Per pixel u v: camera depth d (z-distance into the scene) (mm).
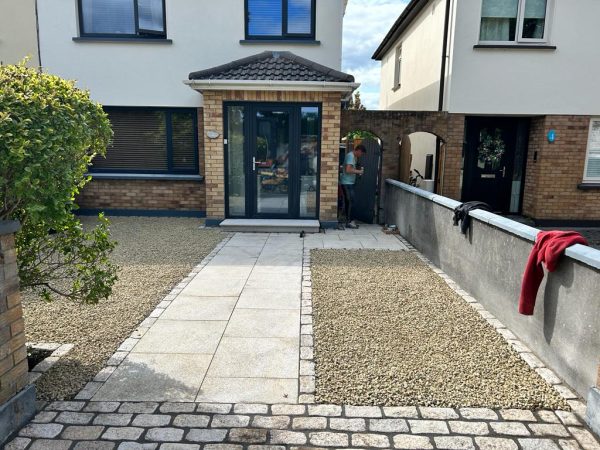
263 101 8414
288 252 6934
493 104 9602
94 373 3244
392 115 9352
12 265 2633
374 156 9508
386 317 4336
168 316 4316
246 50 9672
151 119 10031
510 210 10836
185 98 9852
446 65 9836
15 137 2477
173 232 8383
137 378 3182
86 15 9711
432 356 3553
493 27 9539
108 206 10133
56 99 2801
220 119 8438
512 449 2500
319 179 8656
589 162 9961
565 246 3160
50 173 2713
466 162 10609
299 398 2957
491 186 10758
